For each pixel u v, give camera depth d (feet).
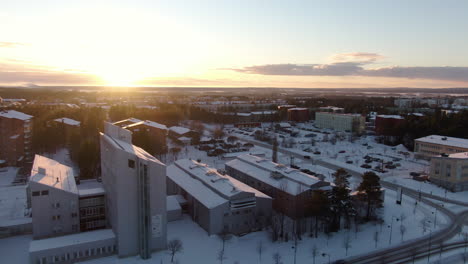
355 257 263.70
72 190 296.30
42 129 573.33
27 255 257.75
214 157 600.39
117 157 249.55
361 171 522.06
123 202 254.88
